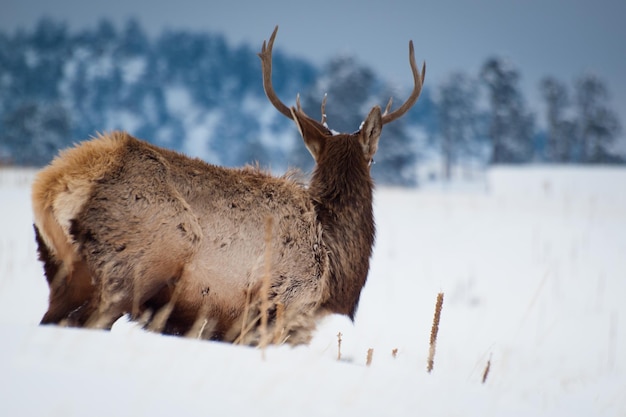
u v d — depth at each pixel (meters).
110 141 20.25
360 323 34.28
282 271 21.48
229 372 12.72
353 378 13.88
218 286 20.70
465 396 14.23
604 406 20.00
